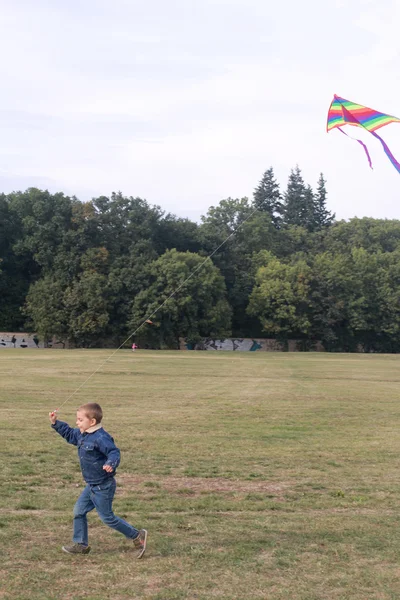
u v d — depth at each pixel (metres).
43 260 80.44
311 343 88.75
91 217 80.12
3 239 85.81
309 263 90.31
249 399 24.59
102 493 7.80
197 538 8.48
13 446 14.10
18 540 8.20
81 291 75.88
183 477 11.89
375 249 99.69
